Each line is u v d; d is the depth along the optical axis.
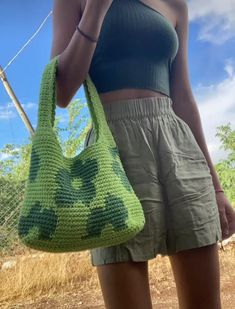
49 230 0.58
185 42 0.86
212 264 0.75
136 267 0.70
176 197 0.72
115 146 0.68
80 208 0.60
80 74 0.68
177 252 0.74
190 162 0.75
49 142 0.62
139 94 0.74
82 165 0.63
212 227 0.75
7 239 2.63
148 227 0.70
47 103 0.64
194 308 0.75
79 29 0.66
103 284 0.70
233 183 3.43
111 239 0.61
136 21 0.74
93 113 0.68
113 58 0.73
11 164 3.33
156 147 0.73
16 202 2.73
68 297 2.09
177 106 0.85
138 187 0.71
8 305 2.03
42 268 2.23
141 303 0.69
